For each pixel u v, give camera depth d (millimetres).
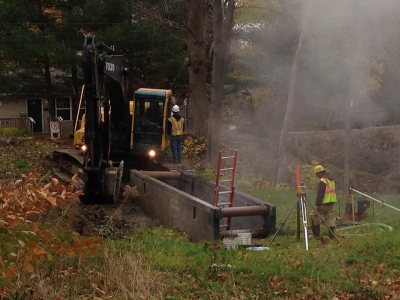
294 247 10086
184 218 11891
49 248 6992
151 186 13867
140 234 11336
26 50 25719
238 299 7289
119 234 11211
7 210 5477
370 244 9664
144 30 26547
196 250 9789
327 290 7578
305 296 7469
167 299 7160
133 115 17625
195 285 7844
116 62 15344
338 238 10539
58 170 17969
